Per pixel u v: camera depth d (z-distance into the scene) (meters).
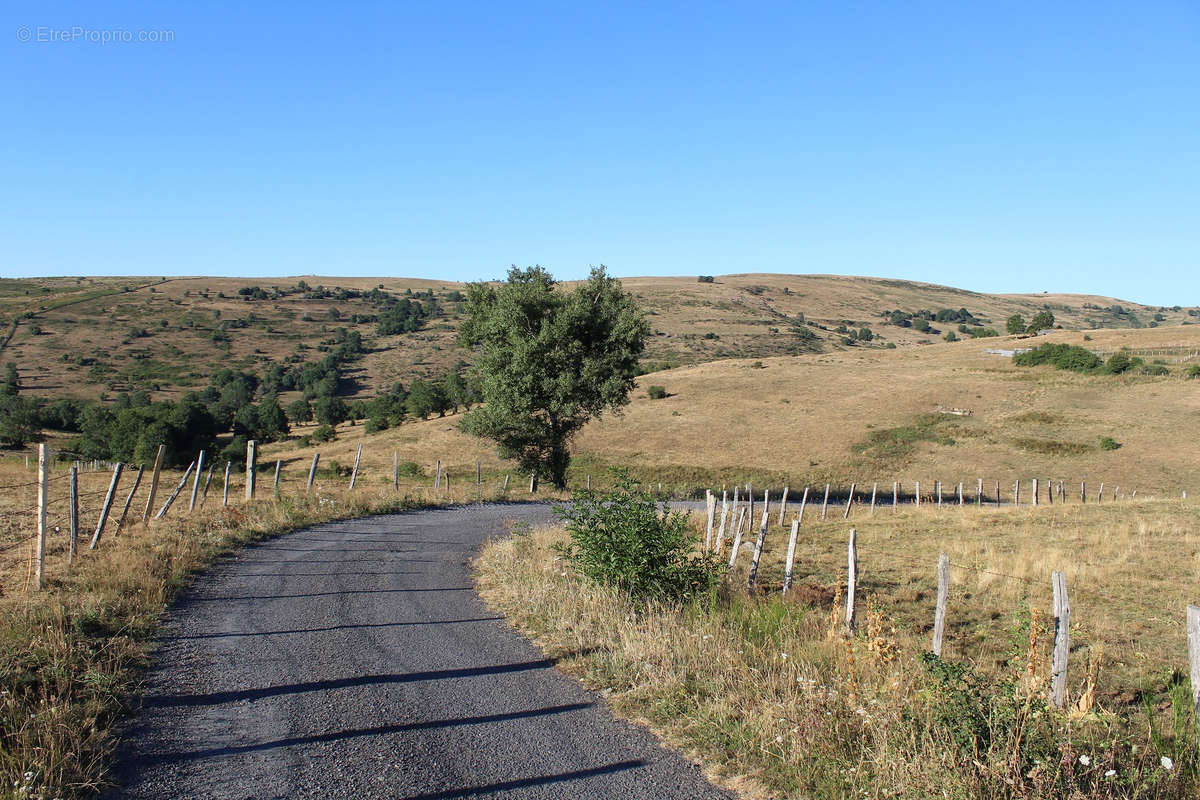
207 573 12.85
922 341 173.00
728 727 6.28
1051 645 7.46
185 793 5.16
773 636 8.77
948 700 5.57
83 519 17.47
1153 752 5.73
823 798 5.17
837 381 77.44
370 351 154.88
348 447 66.44
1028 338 100.81
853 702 6.04
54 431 83.06
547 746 6.07
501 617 10.41
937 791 4.94
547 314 37.38
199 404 66.00
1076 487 44.97
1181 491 42.94
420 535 19.48
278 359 147.38
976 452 52.78
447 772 5.59
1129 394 64.12
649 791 5.33
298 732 6.26
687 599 10.61
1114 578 14.61
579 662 8.14
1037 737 5.29
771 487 45.59
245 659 8.16
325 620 10.02
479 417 36.75
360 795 5.20
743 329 160.38
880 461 51.97
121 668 7.40
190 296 199.50
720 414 66.38
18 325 154.00
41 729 5.60
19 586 10.23
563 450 38.91
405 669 8.00
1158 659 9.76
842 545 19.77
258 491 27.23
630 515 11.28
